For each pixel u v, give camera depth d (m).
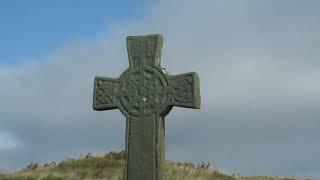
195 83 11.70
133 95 12.20
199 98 11.84
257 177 29.70
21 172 27.80
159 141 11.85
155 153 11.84
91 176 27.42
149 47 12.22
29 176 25.97
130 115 12.17
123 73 12.41
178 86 11.81
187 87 11.73
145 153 11.90
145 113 12.02
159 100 11.94
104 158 30.42
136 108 12.12
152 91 12.03
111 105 12.41
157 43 12.16
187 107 11.73
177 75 11.88
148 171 11.83
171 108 11.98
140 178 11.88
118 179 26.14
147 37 12.27
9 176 25.61
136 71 12.26
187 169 27.17
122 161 30.08
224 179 27.00
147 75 12.13
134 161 11.98
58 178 26.20
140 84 12.17
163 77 11.98
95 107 12.62
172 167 26.97
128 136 12.12
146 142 11.92
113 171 28.14
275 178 29.73
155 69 12.08
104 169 28.45
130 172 11.98
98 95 12.60
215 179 26.45
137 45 12.33
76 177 27.05
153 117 11.95
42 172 27.86
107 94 12.48
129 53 12.38
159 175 11.76
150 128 11.93
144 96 12.09
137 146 11.98
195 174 26.58
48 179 25.77
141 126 12.01
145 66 12.19
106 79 12.59
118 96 12.37
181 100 11.73
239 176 28.98
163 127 12.07
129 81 12.30
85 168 28.72
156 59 12.16
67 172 28.14
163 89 11.93
